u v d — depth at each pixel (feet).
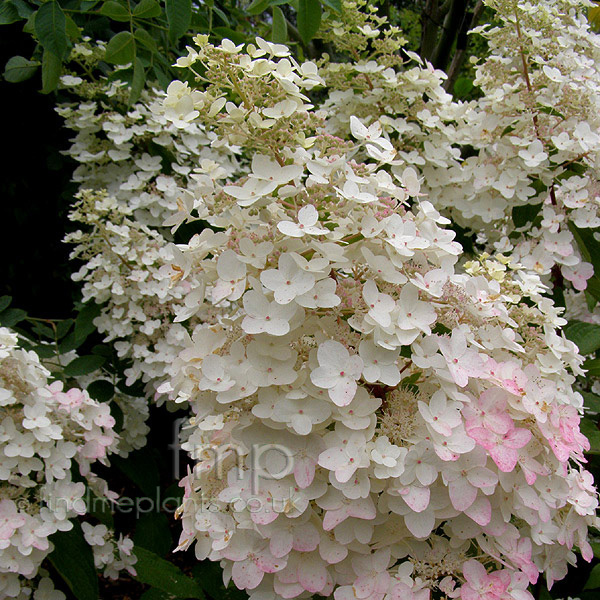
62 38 2.27
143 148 2.97
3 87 3.08
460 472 1.38
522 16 2.35
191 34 2.98
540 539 1.50
